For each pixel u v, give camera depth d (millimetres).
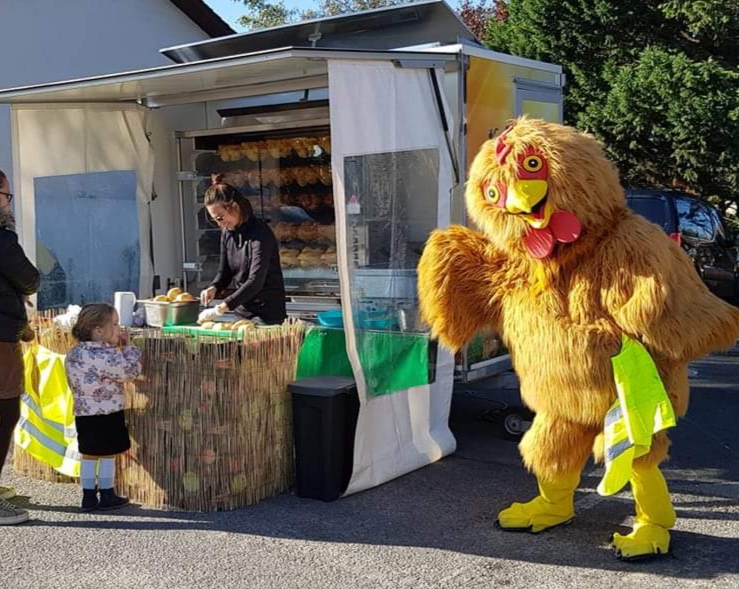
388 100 5172
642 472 4113
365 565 4094
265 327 5074
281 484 5141
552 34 14695
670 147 13945
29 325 5305
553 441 4227
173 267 7996
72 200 7047
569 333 3959
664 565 4020
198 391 4801
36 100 6680
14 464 5707
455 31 6504
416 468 5566
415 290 5469
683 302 3852
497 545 4312
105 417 4852
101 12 10984
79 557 4250
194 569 4082
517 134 4031
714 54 14453
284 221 7582
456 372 6055
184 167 7926
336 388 4953
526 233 4027
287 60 4930
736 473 5562
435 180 5602
